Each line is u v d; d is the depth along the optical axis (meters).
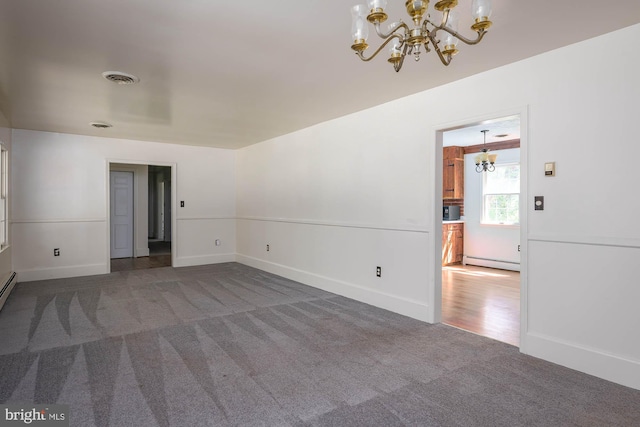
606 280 2.51
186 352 2.90
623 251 2.43
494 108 3.07
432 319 3.60
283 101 3.97
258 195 6.59
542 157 2.80
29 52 2.67
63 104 4.04
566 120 2.67
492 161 6.31
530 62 2.85
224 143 6.64
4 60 2.81
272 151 6.15
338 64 2.94
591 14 2.20
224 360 2.76
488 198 6.95
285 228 5.83
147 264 7.04
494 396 2.27
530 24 2.32
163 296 4.62
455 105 3.36
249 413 2.07
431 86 3.50
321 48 2.64
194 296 4.62
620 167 2.44
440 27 1.58
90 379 2.45
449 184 7.20
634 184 2.38
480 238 6.99
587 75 2.56
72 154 5.82
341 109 4.30
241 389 2.34
